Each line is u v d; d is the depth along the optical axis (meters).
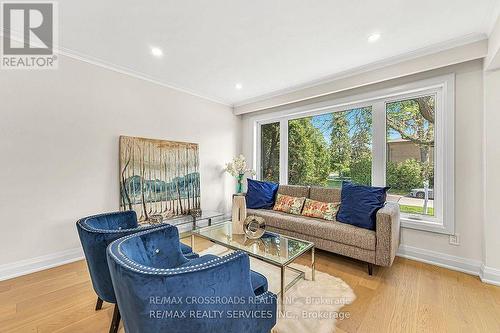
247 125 4.44
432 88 2.58
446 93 2.41
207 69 2.86
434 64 2.32
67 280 2.12
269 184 3.71
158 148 3.22
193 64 2.73
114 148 2.82
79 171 2.54
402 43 2.25
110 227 1.87
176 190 3.43
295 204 3.23
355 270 2.35
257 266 2.40
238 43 2.27
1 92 2.09
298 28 2.01
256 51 2.43
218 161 4.11
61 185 2.42
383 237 2.19
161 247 1.46
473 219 2.29
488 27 1.96
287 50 2.39
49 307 1.73
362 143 3.15
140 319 0.84
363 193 2.61
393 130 2.89
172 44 2.29
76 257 2.51
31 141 2.24
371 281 2.13
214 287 0.91
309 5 1.71
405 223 2.65
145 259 1.34
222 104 4.17
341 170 3.36
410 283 2.10
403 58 2.49
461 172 2.35
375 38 2.16
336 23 1.93
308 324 1.55
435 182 2.60
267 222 3.07
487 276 2.11
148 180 3.11
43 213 2.31
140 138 3.03
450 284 2.08
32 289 1.96
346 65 2.73
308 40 2.20
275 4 1.70
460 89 2.35
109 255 1.01
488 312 1.70
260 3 1.69
